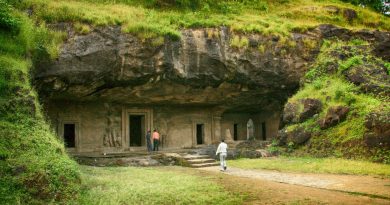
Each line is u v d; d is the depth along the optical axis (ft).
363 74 73.61
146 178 45.88
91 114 79.82
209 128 95.04
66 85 65.46
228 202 33.81
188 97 83.82
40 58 59.77
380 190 37.60
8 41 52.03
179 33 72.95
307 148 68.74
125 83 72.02
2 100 40.91
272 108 95.04
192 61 74.59
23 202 29.48
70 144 85.05
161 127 88.63
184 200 34.04
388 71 77.82
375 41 90.38
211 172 55.42
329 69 79.87
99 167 57.98
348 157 60.29
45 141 38.93
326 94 74.02
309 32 88.63
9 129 37.88
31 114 42.16
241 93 85.66
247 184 43.60
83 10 68.39
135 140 94.02
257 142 87.71
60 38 62.49
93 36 65.62
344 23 105.19
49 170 33.68
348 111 66.54
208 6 90.94
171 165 65.31
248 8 101.71
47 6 65.16
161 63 71.10
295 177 48.42
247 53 79.36
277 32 83.97
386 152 55.52
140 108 86.33
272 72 82.23
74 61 63.36
